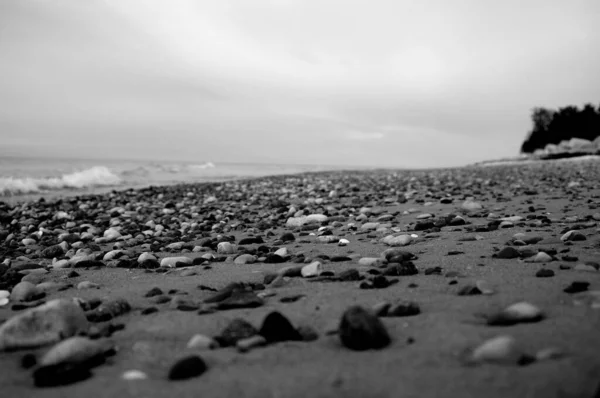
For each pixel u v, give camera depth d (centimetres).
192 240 625
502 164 3578
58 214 988
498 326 215
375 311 249
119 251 509
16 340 222
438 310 249
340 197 1192
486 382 158
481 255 403
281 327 221
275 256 438
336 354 197
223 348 213
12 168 2475
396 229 600
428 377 167
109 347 218
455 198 1023
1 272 437
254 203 1127
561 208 758
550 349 176
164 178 2731
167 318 262
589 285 277
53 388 177
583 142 4359
